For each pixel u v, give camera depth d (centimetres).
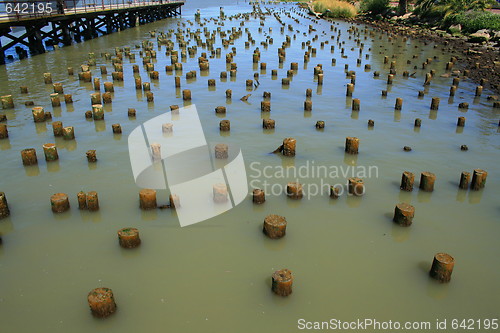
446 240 751
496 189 926
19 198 869
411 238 757
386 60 2417
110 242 736
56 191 898
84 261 689
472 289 638
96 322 571
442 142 1206
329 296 622
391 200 877
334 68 2291
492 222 805
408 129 1312
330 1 5559
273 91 1761
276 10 6606
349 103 1602
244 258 700
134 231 717
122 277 655
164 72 2141
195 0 11150
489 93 1781
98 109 1334
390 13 5072
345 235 763
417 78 2072
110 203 852
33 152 1012
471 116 1459
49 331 557
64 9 3123
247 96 1619
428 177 892
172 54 2466
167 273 665
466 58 2622
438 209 845
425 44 3195
